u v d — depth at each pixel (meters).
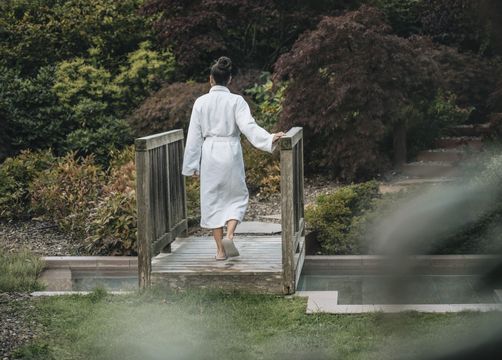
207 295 5.98
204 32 12.83
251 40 13.80
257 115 11.74
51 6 13.96
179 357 4.55
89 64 12.93
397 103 10.51
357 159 10.43
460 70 12.72
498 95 12.09
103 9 13.43
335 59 10.61
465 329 2.69
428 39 12.59
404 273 2.62
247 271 6.18
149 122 11.69
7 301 5.95
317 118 10.48
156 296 6.03
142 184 6.21
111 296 6.09
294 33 13.48
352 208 8.33
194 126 6.50
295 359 4.45
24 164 10.12
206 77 13.29
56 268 7.66
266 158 10.77
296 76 10.73
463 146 11.15
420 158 11.42
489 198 2.74
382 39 10.47
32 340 4.97
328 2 12.81
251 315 5.54
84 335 5.06
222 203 6.52
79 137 11.57
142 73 12.75
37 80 12.20
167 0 12.58
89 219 8.40
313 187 10.54
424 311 5.05
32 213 9.70
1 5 13.59
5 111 11.70
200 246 7.41
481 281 2.51
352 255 7.62
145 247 6.23
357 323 5.17
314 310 5.59
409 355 2.81
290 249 6.10
